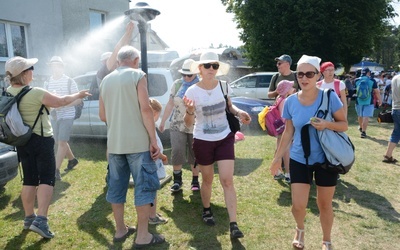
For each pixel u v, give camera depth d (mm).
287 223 3627
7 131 3072
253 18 21312
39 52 12273
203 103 3311
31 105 3227
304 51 20156
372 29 22234
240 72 24141
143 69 4582
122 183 3215
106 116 3107
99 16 14992
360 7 20656
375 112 14047
